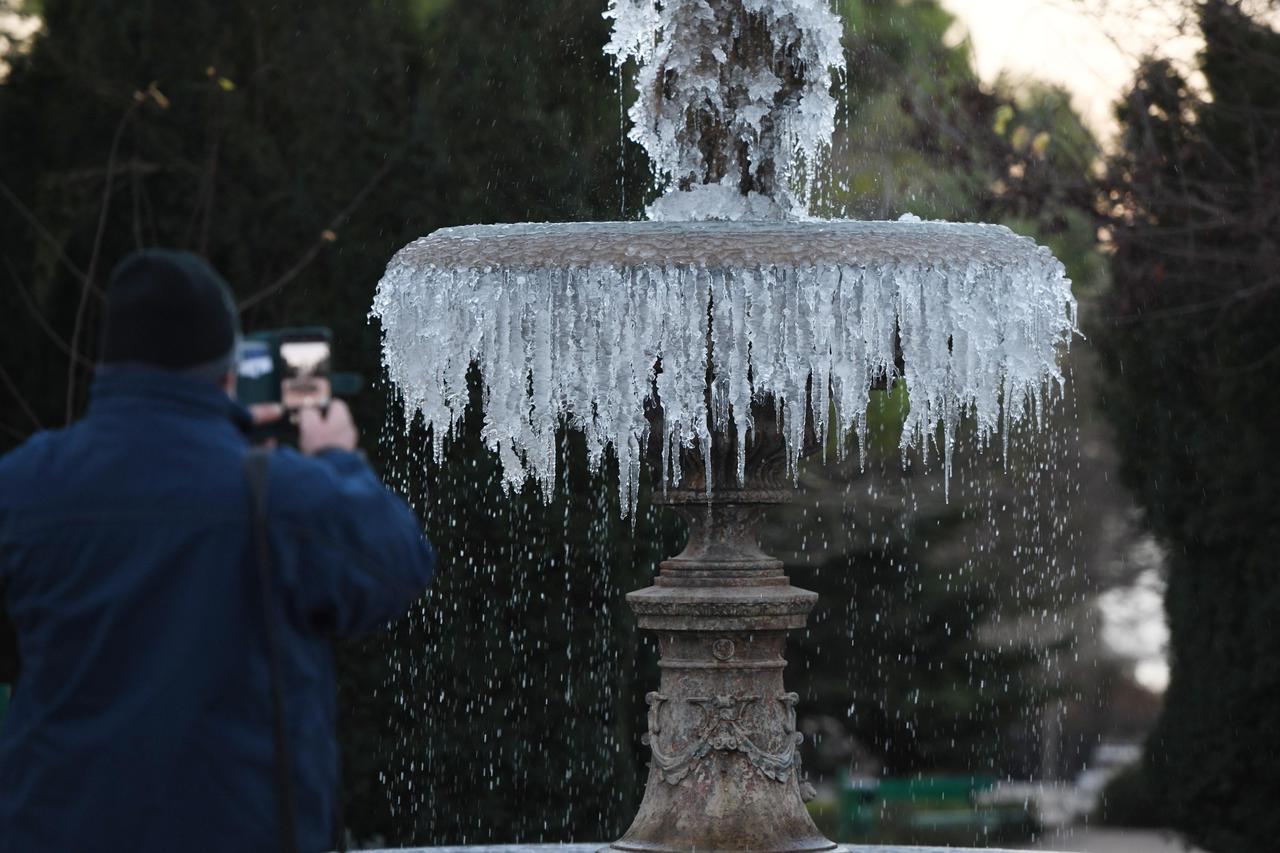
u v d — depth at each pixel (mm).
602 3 12391
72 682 3219
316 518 3293
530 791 11586
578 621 11680
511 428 5957
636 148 12516
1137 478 14344
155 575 3225
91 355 12586
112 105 12312
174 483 3281
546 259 5844
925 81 16219
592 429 5953
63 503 3281
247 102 12164
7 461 3383
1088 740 29734
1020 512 20438
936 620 19406
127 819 3154
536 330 5863
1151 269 13648
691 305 5758
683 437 5895
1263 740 13625
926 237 5984
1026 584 20547
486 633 11539
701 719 6500
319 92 12055
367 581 3324
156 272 3391
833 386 5957
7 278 12688
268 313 12016
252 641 3254
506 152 12086
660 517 12312
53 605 3254
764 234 5855
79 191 12391
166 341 3375
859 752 20359
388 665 11469
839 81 17094
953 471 19188
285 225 11969
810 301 5762
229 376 3490
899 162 16828
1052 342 6270
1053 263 6230
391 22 12133
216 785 3180
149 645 3213
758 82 6641
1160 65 13727
